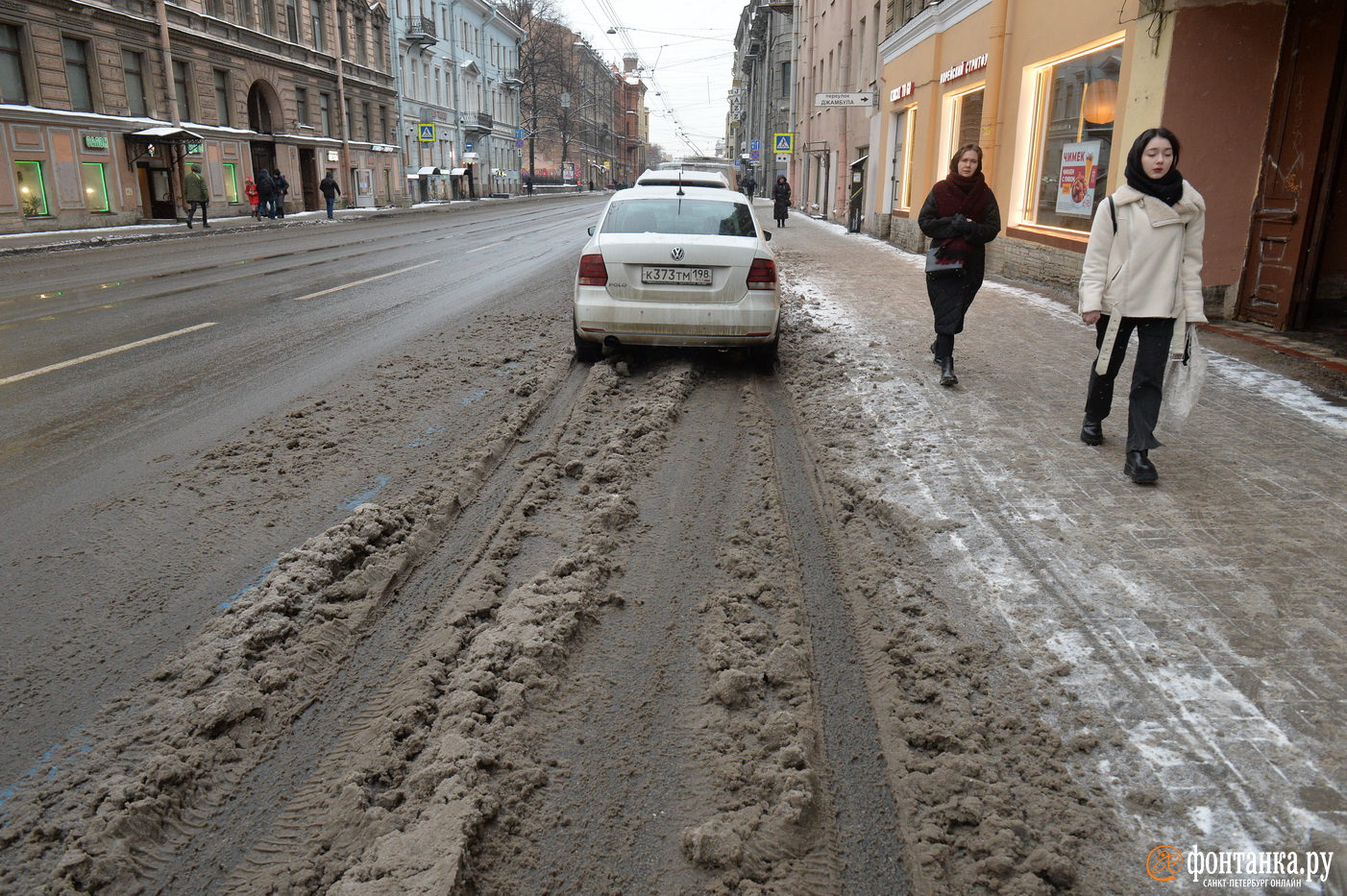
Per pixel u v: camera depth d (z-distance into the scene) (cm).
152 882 219
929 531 419
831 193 3619
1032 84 1334
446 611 347
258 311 1038
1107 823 238
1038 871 222
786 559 396
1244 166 882
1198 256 465
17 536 408
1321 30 808
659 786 255
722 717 285
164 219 2970
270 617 331
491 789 248
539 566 388
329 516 435
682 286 705
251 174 3491
